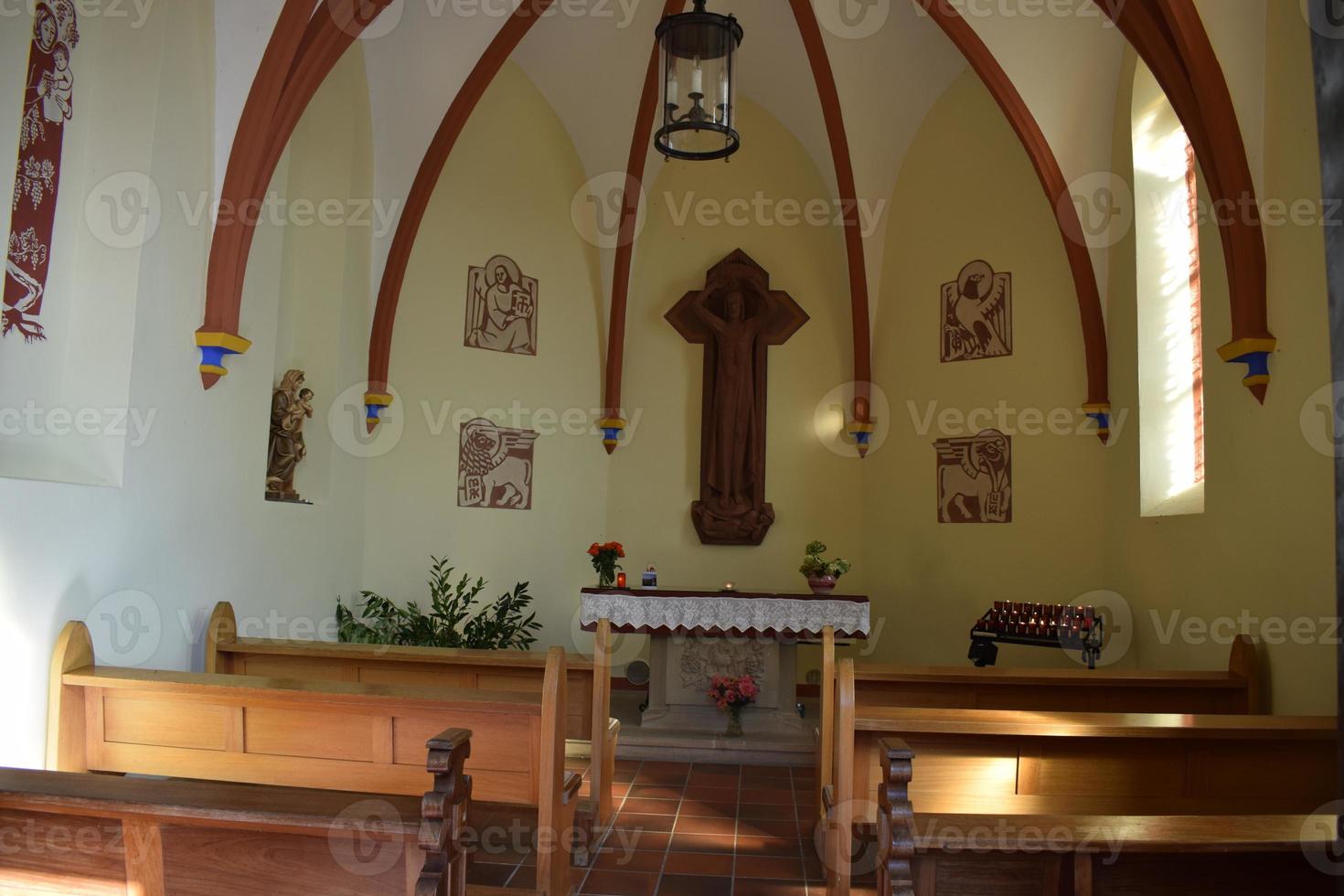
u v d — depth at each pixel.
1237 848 2.79
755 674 8.25
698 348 11.34
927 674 6.23
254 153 6.66
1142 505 8.39
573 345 11.00
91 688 4.83
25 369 5.38
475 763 4.43
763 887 5.03
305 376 8.81
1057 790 4.39
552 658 4.30
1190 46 6.52
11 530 4.75
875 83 10.20
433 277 10.16
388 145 9.55
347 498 9.12
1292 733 4.31
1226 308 7.04
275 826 2.79
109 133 5.89
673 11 9.69
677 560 11.09
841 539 11.02
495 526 10.35
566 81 10.63
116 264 5.82
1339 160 1.76
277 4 6.53
